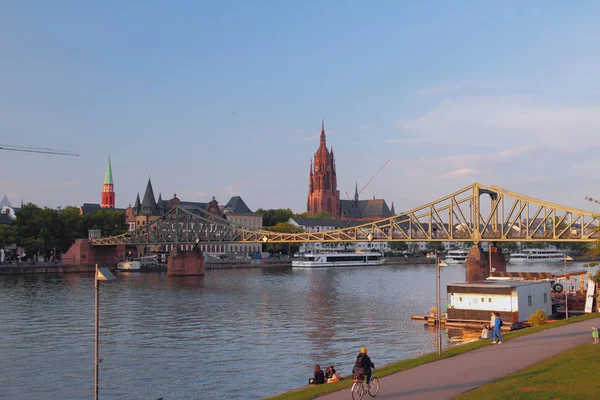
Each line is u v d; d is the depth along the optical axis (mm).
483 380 35312
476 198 153500
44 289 138375
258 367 59750
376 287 148125
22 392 52125
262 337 75938
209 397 49938
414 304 110750
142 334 78562
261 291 137750
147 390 52188
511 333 56094
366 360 32500
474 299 76750
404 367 40250
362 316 94250
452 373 37594
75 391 52188
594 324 59281
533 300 76000
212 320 90938
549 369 37250
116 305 110000
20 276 184875
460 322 77875
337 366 59625
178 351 67625
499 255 153000
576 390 31984
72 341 73812
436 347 67062
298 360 62594
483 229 152250
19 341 73812
